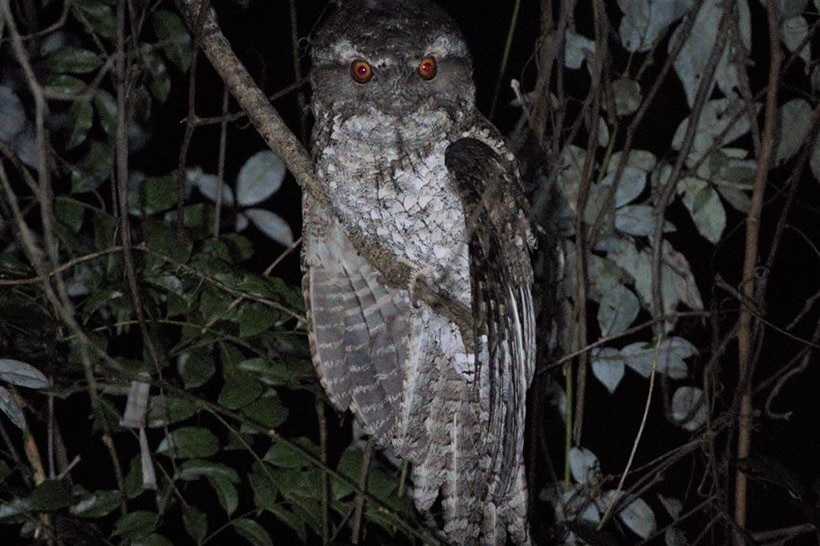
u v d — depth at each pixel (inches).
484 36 277.6
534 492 227.5
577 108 247.9
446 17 200.5
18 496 177.3
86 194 226.2
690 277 231.5
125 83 163.9
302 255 197.9
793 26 221.6
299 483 187.5
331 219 197.8
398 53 192.4
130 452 241.0
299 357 202.7
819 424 267.4
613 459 275.3
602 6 207.8
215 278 190.7
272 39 274.1
